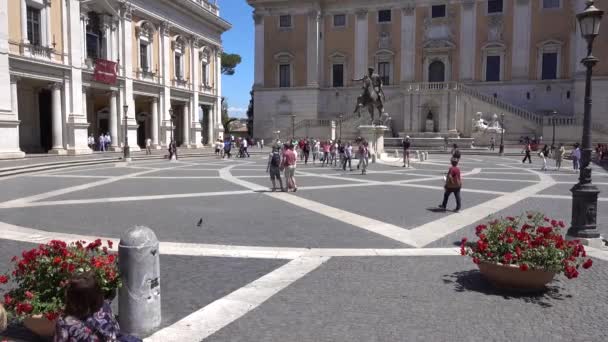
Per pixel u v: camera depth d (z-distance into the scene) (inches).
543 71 2190.0
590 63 366.6
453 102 2139.5
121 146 1566.2
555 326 220.1
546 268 251.4
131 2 1584.6
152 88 1734.7
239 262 319.0
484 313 234.4
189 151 1835.6
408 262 320.5
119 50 1555.1
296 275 291.4
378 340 204.5
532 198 626.5
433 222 458.6
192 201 587.5
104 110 1797.5
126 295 211.0
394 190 705.0
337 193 668.7
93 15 1450.5
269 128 2583.7
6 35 1119.6
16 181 808.3
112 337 146.9
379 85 1422.2
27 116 1412.4
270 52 2566.4
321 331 213.3
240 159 1555.1
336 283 277.3
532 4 2180.1
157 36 1764.3
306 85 2513.5
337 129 2321.6
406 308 240.2
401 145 2128.4
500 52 2236.7
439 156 1759.4
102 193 658.8
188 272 298.0
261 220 465.4
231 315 231.1
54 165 1067.3
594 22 365.4
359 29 2452.0
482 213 509.7
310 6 2474.2
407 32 2372.0
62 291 200.5
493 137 2032.5
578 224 370.0
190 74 1993.1
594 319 228.4
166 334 210.2
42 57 1239.5
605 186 785.6
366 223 451.8
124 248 210.2
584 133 369.7
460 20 2289.6
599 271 303.9
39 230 415.5
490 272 265.1
